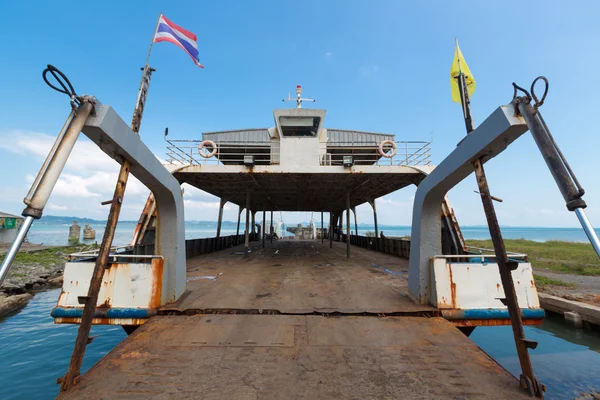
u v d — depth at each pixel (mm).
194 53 7332
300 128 11281
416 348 3568
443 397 2637
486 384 2838
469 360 3289
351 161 10008
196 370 3045
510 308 2984
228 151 14094
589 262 15977
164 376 2934
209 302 5270
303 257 13500
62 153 2715
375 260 12297
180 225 5461
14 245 2326
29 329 8555
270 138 12688
